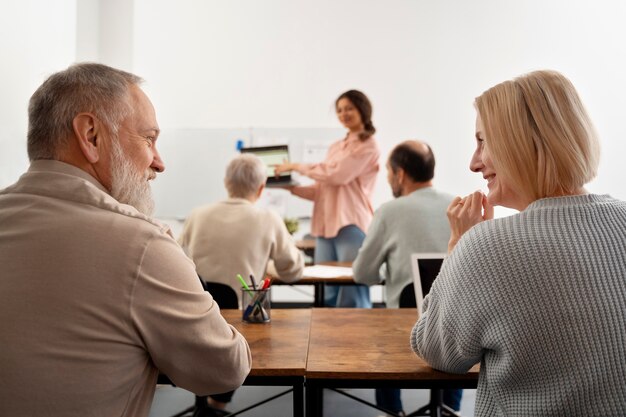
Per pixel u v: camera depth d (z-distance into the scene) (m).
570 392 0.87
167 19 5.44
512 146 0.97
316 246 4.07
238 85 5.43
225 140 5.43
